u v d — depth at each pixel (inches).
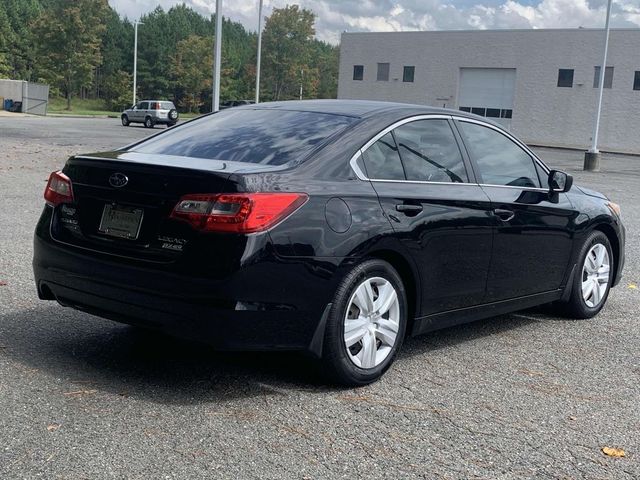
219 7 847.7
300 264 156.3
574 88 1998.0
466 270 194.5
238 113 207.0
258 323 152.8
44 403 152.2
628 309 269.1
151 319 157.9
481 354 205.2
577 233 236.4
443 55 2230.6
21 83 2352.4
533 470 134.8
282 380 173.8
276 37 5354.3
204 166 161.9
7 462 126.3
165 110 1894.7
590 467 137.5
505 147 218.4
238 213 150.5
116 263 161.3
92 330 204.7
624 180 939.3
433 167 191.5
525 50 2070.6
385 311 175.2
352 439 143.6
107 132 1478.8
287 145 175.8
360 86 2413.9
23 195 478.6
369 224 167.6
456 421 155.8
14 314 215.9
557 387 181.0
